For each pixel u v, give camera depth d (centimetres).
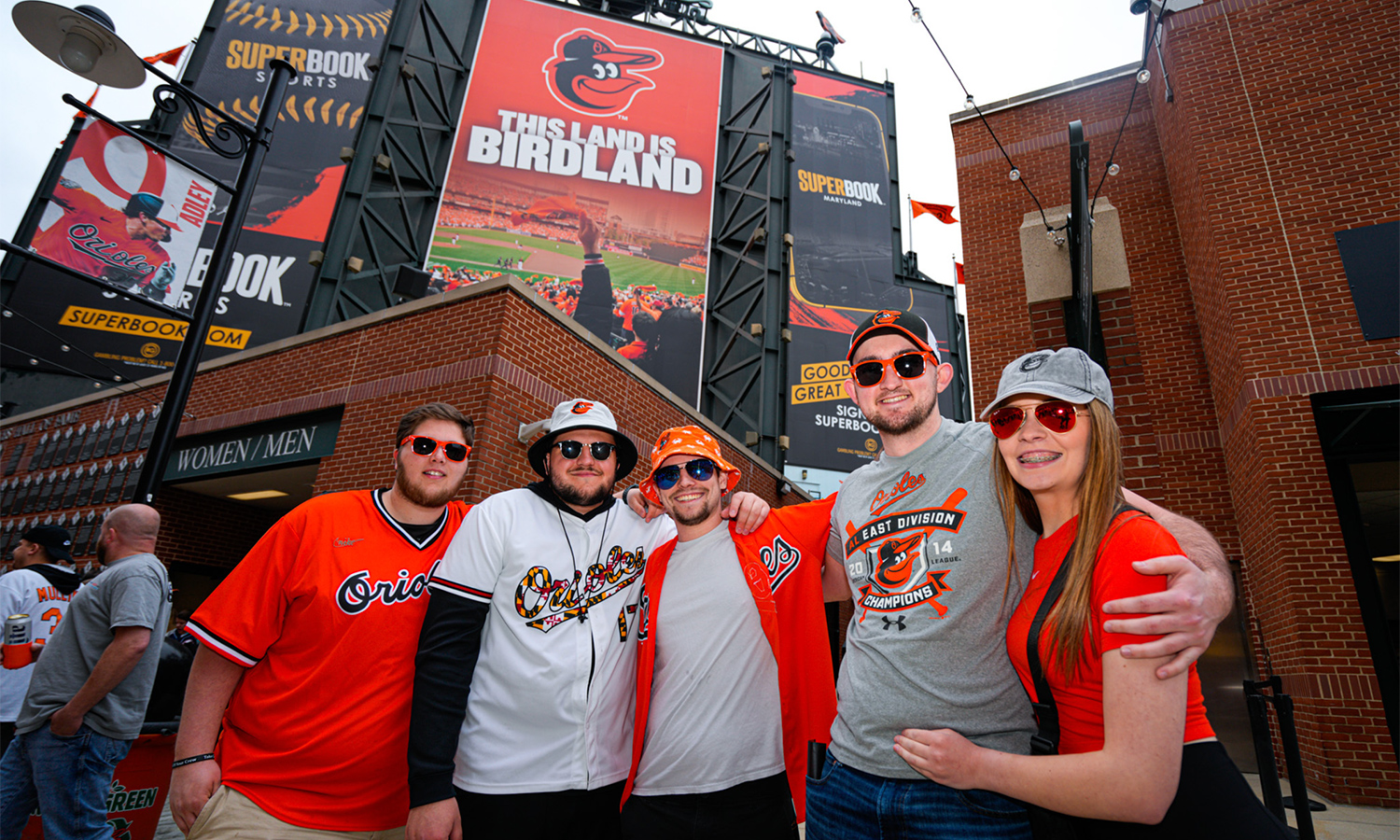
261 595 220
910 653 175
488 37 1916
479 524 233
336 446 795
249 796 205
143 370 1516
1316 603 689
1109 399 159
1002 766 136
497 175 1798
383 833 216
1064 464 159
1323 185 792
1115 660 126
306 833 204
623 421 877
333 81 1784
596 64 1981
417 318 796
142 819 351
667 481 250
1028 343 1047
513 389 722
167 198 500
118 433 1076
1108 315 583
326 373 855
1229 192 833
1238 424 820
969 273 1116
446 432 247
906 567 186
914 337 212
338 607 220
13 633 367
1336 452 742
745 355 1838
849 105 2228
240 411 927
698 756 227
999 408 171
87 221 469
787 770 239
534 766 217
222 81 1762
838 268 2042
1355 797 628
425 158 1712
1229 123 855
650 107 1986
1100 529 143
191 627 212
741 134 2053
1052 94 1130
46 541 409
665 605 250
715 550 254
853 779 178
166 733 363
